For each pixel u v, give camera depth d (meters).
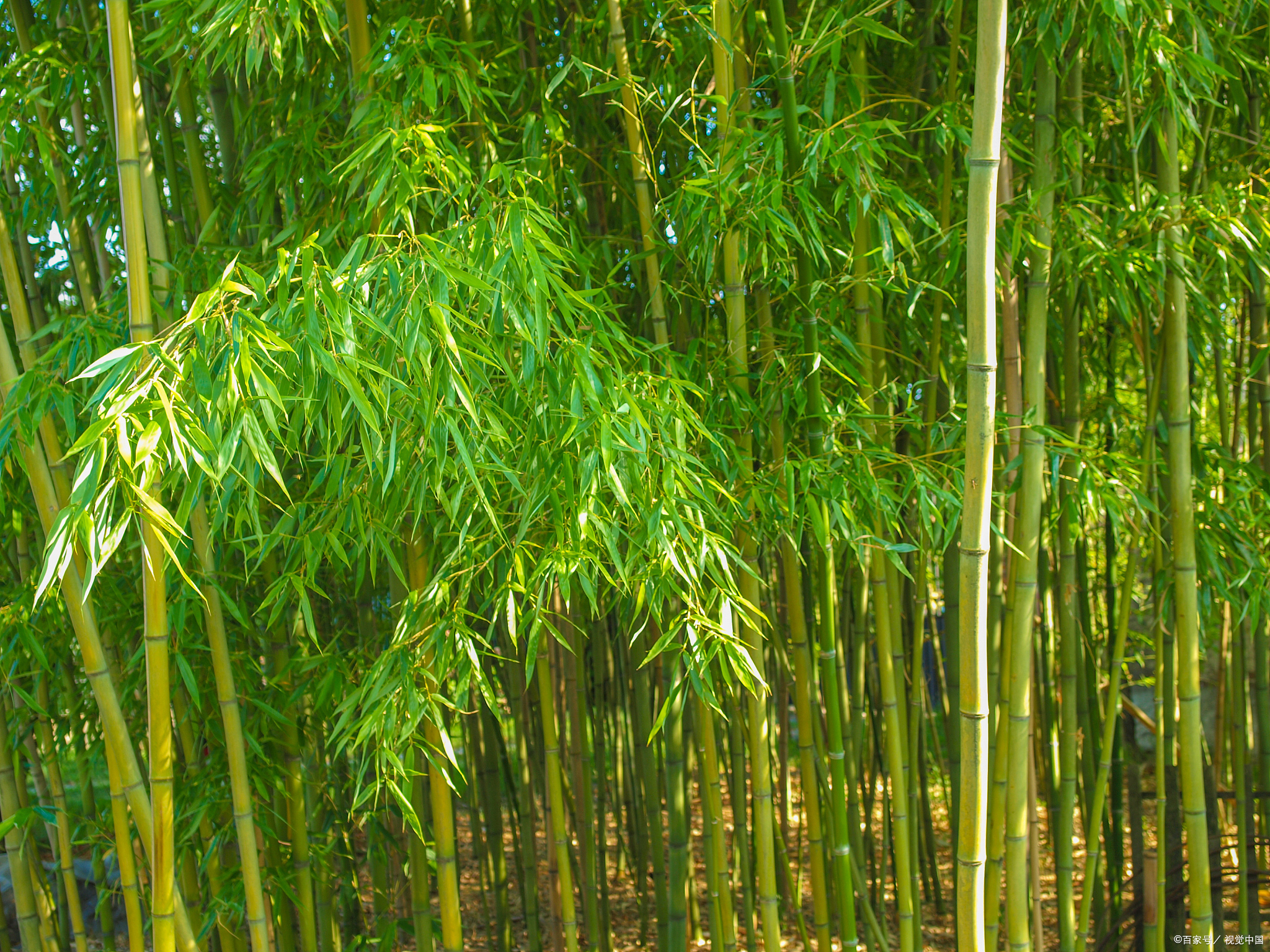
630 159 2.21
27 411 1.60
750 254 1.85
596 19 1.97
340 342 1.37
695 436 1.79
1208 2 1.92
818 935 2.15
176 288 1.88
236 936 2.27
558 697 2.95
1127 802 3.24
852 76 1.94
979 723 1.37
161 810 1.60
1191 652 2.05
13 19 2.04
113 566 2.20
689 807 3.00
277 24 1.88
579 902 3.35
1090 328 2.58
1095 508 2.03
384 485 1.40
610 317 2.04
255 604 2.10
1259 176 2.05
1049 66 1.86
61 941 2.66
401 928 3.05
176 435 1.23
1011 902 1.91
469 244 1.53
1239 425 2.61
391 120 1.71
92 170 2.21
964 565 1.34
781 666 2.77
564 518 1.56
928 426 2.10
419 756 2.17
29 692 2.25
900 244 2.13
